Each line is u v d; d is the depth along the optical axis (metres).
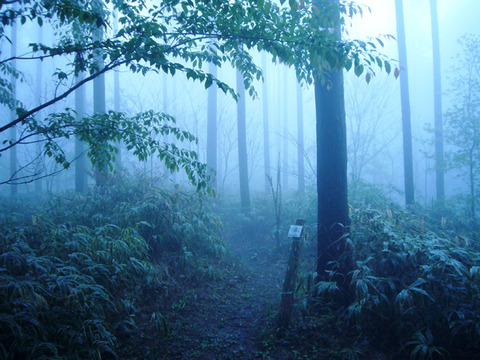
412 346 3.49
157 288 4.99
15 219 6.73
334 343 3.66
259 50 3.68
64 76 3.47
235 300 5.34
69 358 2.99
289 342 3.76
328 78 4.68
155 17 3.77
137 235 5.40
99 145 4.06
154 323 4.07
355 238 4.89
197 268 6.04
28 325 3.07
